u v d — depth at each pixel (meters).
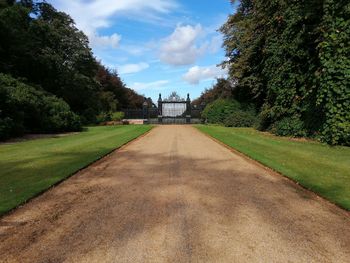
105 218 5.58
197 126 31.94
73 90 38.81
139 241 4.65
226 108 35.66
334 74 13.41
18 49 29.38
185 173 9.01
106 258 4.17
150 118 47.94
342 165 9.59
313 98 16.30
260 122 23.94
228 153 12.55
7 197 6.65
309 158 10.82
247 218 5.54
